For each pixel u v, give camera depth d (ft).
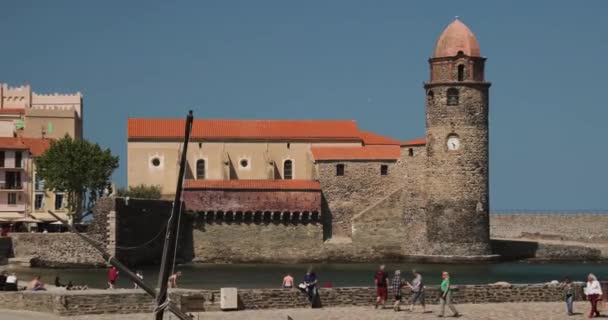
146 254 435.53
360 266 455.63
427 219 473.67
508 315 213.87
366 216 481.05
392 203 481.87
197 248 472.44
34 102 622.54
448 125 472.03
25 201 499.92
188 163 512.63
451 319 207.62
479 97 473.26
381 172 489.26
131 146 508.12
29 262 402.72
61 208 502.38
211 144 516.73
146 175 508.94
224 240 474.90
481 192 472.03
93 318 207.10
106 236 411.34
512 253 485.15
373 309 222.48
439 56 475.31
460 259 467.11
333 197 489.26
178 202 175.11
